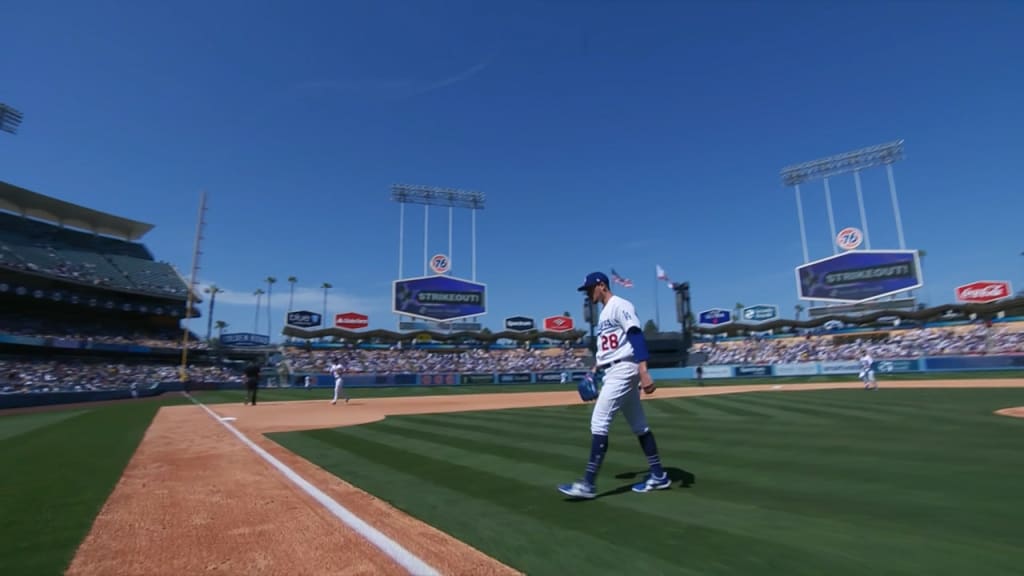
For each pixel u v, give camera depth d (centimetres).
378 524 397
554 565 303
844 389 2522
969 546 315
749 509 411
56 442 954
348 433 1040
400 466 657
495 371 5250
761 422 1071
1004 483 477
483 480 557
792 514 393
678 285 5197
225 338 6219
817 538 336
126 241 5575
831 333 5338
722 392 2681
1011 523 358
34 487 553
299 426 1225
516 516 412
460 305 5559
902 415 1142
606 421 462
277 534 384
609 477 550
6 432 1188
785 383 3750
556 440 871
